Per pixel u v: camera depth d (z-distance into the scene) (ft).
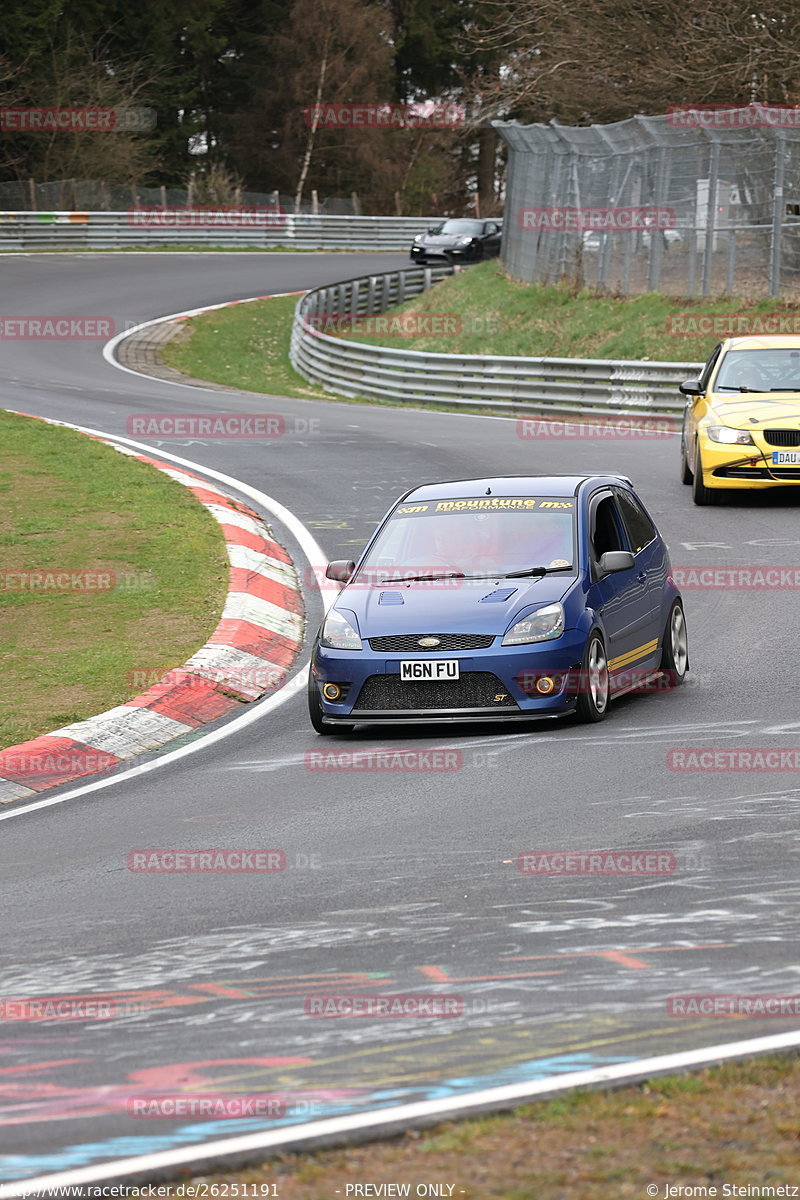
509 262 514.27
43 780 114.73
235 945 72.13
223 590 172.76
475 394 355.36
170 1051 57.06
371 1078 52.60
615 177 417.28
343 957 68.90
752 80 410.52
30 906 82.02
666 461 254.47
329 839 91.86
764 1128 46.44
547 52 460.55
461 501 135.33
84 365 435.94
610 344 382.63
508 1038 56.29
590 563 126.00
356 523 212.84
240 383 434.71
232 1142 47.14
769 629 149.18
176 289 592.19
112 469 244.63
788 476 207.00
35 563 187.73
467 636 118.42
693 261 387.34
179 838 94.68
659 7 425.69
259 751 119.03
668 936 69.21
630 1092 49.75
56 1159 46.83
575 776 103.45
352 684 119.85
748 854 82.79
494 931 71.56
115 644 152.35
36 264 629.51
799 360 222.48
